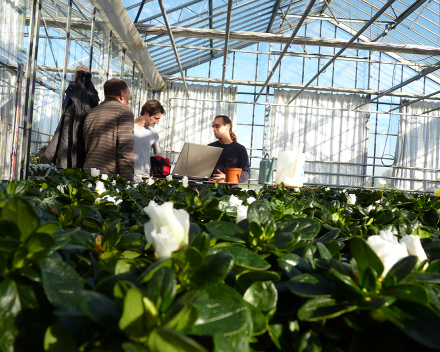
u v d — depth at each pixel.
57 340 0.35
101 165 3.14
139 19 9.77
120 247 0.61
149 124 4.66
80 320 0.40
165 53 12.43
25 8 4.38
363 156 14.30
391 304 0.41
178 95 14.24
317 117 14.30
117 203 1.12
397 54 14.04
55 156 3.46
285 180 3.34
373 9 11.32
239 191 1.57
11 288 0.40
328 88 13.85
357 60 14.00
